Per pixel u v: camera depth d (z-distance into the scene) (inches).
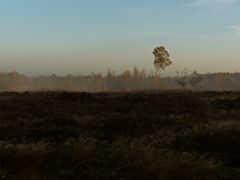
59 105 1128.8
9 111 992.9
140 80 5664.4
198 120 879.1
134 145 572.4
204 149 586.6
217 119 914.7
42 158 473.1
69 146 542.9
